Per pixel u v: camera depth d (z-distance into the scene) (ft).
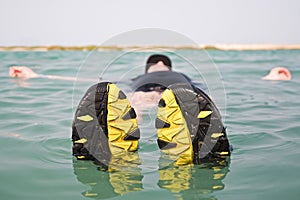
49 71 21.08
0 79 17.29
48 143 7.84
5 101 12.44
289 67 23.89
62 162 6.66
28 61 26.76
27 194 5.36
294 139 8.11
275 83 16.97
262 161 6.64
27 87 15.23
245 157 6.88
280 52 40.78
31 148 7.48
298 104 12.21
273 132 8.70
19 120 9.89
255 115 10.58
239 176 5.94
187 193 5.33
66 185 5.65
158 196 5.23
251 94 14.12
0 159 6.82
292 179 5.81
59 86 15.46
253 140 8.07
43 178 5.93
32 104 12.03
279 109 11.42
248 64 25.98
